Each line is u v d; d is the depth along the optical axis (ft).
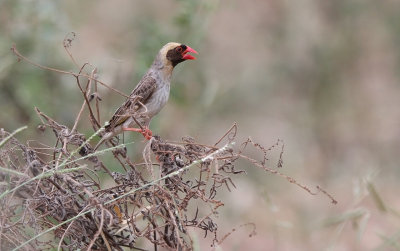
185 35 43.62
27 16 42.57
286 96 68.95
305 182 58.90
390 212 31.07
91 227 22.00
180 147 23.58
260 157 61.67
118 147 21.58
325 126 67.46
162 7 61.31
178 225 22.17
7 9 42.45
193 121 46.24
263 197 34.27
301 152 64.85
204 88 47.96
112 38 55.47
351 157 66.08
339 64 70.44
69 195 21.76
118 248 22.29
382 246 30.45
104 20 59.62
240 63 68.44
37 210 22.65
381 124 68.74
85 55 45.34
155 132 39.93
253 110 66.23
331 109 68.69
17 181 21.49
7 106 40.29
